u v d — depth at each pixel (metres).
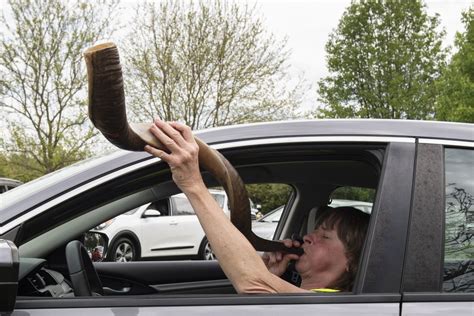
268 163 2.29
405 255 1.89
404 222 1.92
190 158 1.93
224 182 2.02
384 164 2.00
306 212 3.11
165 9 24.70
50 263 2.23
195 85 24.91
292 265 2.72
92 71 1.57
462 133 2.07
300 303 1.84
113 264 3.37
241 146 2.06
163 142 1.91
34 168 23.36
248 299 1.84
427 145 2.03
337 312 1.82
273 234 3.20
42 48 22.52
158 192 2.11
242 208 2.05
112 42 1.59
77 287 2.05
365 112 37.81
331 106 38.34
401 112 37.38
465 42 29.47
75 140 23.03
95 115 1.66
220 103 24.80
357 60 38.00
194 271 3.51
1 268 1.57
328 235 2.47
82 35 22.75
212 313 1.79
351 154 2.11
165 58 24.64
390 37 38.16
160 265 3.45
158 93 24.83
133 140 1.82
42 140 22.78
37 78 22.62
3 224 1.84
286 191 3.20
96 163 1.99
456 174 2.01
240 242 1.96
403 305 1.84
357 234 2.45
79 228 2.02
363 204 2.80
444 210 1.95
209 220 1.96
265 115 25.22
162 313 1.78
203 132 2.10
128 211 2.09
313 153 2.14
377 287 1.87
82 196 1.92
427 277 1.88
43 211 1.88
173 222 8.54
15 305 1.75
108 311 1.77
